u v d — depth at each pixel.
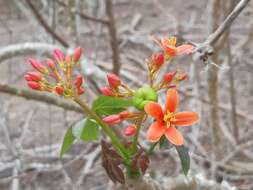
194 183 0.19
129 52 0.70
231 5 0.35
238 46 0.67
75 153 0.53
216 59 0.39
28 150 0.53
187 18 0.80
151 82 0.17
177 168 0.46
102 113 0.17
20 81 0.66
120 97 0.16
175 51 0.17
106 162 0.16
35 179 0.50
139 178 0.16
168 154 0.49
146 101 0.15
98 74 0.39
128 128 0.16
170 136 0.15
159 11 0.85
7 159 0.52
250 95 0.62
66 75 0.17
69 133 0.16
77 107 0.33
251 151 0.52
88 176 0.49
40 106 0.61
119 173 0.16
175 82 0.17
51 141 0.54
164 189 0.18
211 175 0.44
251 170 0.47
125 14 0.85
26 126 0.54
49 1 0.55
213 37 0.19
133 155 0.16
